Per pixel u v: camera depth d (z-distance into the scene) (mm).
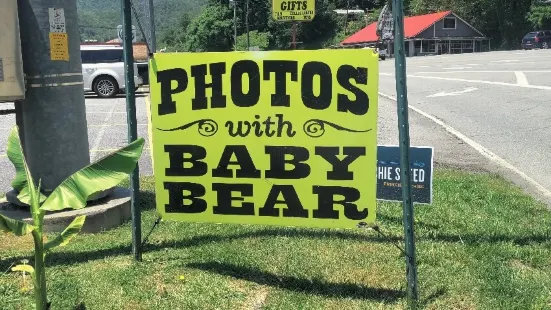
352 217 3457
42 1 4656
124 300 3346
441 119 10711
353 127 3375
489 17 68812
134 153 3102
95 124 11523
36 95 4723
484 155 7648
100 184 3041
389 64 31828
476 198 5398
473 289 3395
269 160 3541
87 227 4633
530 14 63188
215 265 3842
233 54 3508
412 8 82250
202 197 3678
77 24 4934
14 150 3232
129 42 3682
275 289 3486
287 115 3473
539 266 3738
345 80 3346
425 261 3820
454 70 22016
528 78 15844
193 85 3594
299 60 3404
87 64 18344
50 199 2980
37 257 2900
